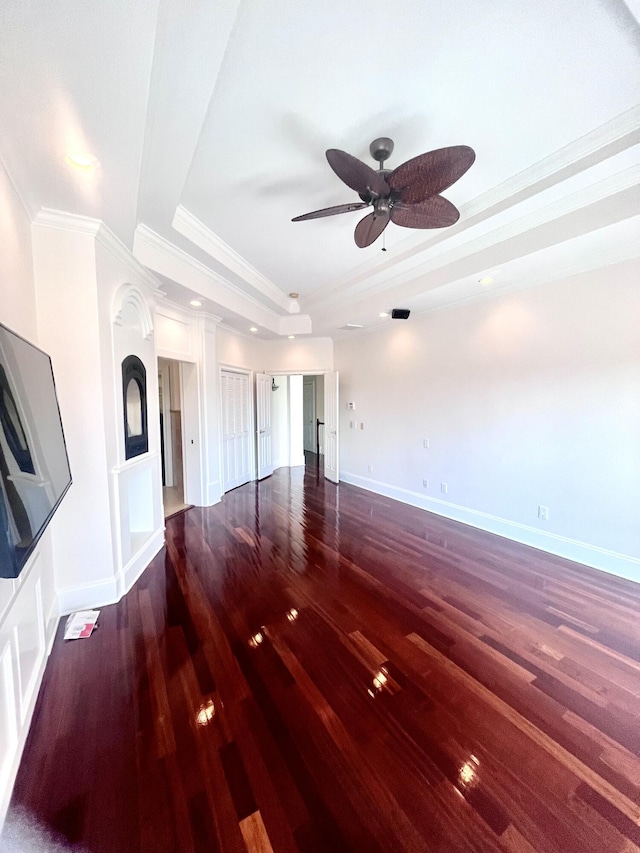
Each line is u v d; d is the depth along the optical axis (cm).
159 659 201
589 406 317
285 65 158
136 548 309
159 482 357
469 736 156
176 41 136
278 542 375
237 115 187
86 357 240
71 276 232
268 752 148
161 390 605
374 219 222
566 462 335
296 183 248
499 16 140
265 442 696
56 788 133
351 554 346
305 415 1014
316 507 499
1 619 133
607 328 302
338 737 155
